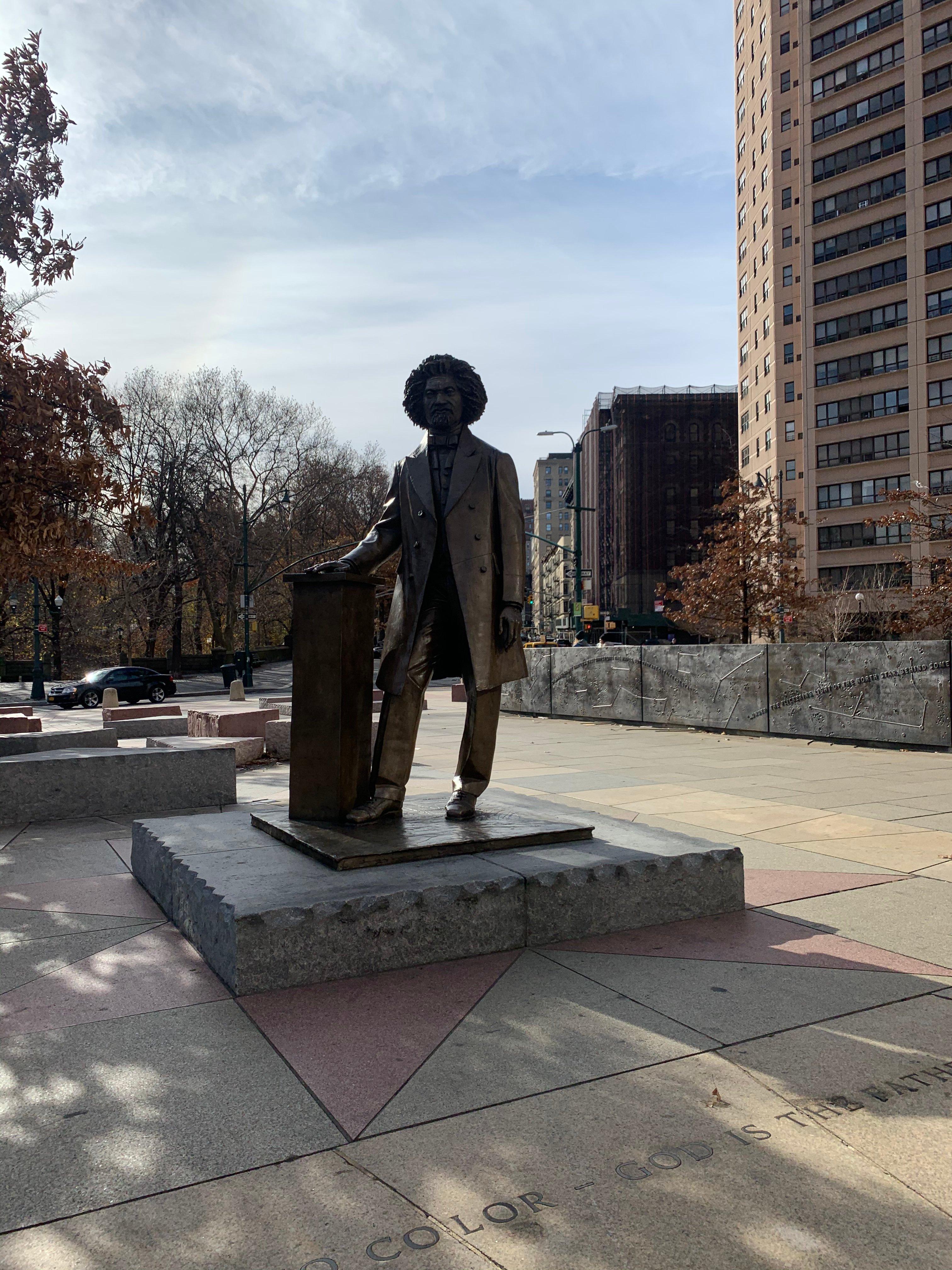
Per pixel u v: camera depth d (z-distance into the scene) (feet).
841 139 179.73
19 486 38.14
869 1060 9.86
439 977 12.47
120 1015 11.26
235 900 12.48
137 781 27.09
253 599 195.83
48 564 45.47
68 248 41.11
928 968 12.83
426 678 17.39
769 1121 8.55
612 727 58.54
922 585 150.10
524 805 19.31
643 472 302.45
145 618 180.45
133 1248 6.78
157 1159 7.99
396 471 18.17
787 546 99.50
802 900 16.58
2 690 152.15
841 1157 7.93
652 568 299.99
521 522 17.48
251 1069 9.73
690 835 17.04
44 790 25.91
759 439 206.49
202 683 167.22
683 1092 9.14
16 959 13.42
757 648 50.52
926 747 42.06
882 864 19.48
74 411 39.99
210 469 188.24
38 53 39.17
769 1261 6.55
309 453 209.15
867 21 175.22
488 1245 6.75
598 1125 8.49
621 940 14.11
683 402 302.86
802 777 33.76
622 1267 6.49
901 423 172.04
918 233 169.48
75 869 19.58
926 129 168.35
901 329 172.14
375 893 12.80
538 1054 10.03
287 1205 7.30
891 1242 6.76
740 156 217.15
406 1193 7.43
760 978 12.42
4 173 38.88
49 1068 9.83
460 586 16.81
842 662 45.98
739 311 222.69
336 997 11.76
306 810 16.93
